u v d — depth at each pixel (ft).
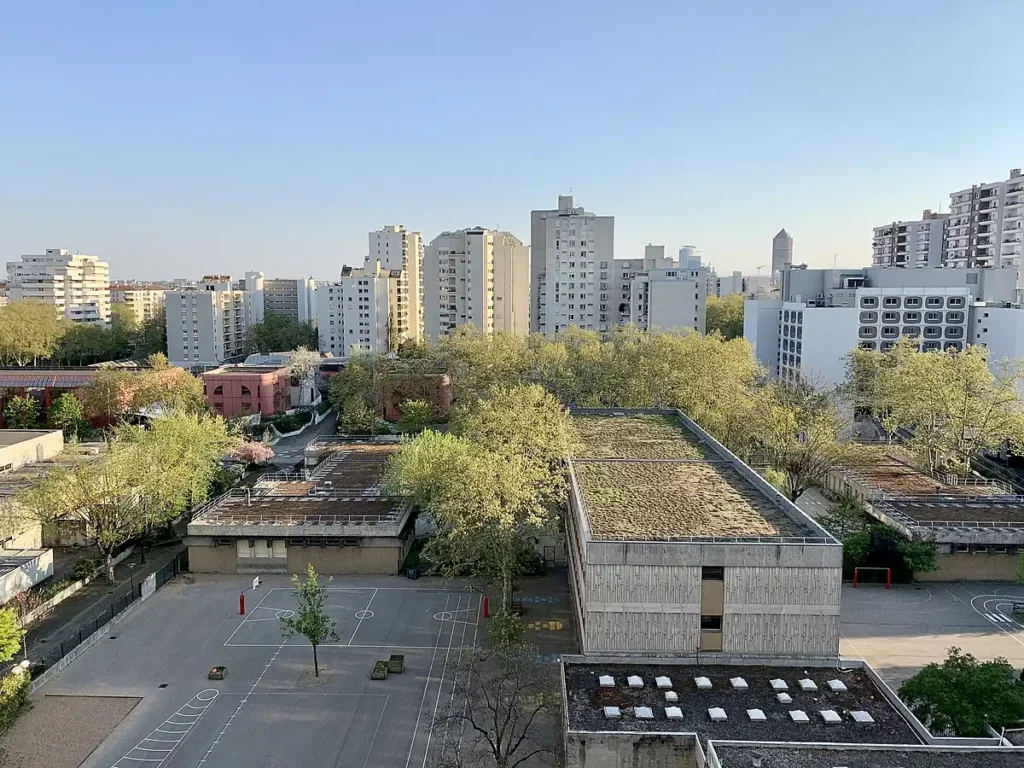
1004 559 213.66
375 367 444.55
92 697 157.28
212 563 225.76
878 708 125.80
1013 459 341.62
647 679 135.23
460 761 134.41
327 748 139.54
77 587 213.66
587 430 271.49
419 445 235.81
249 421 398.62
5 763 134.92
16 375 436.35
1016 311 425.69
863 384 380.99
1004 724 125.59
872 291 458.50
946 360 303.27
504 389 280.10
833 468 290.56
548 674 158.81
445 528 210.18
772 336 514.27
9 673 154.81
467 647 176.65
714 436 285.84
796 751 106.32
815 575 139.54
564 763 127.85
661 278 591.37
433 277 642.63
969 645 176.35
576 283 614.75
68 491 210.59
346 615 194.90
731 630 141.18
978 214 585.22
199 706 153.69
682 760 115.65
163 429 253.03
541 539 227.20
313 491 259.60
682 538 146.51
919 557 209.05
